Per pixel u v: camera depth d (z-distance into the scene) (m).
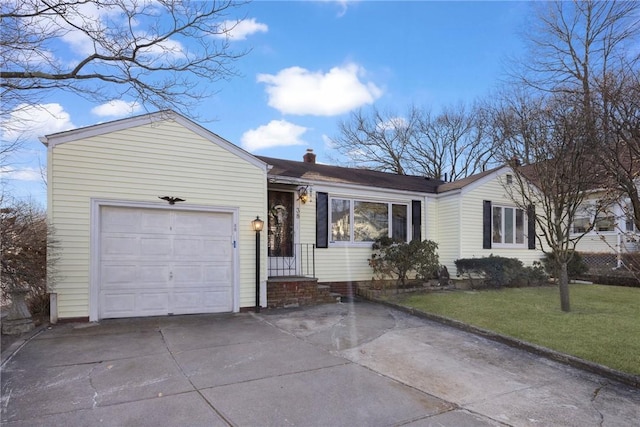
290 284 9.41
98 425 3.38
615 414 3.83
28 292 6.85
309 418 3.58
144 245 7.91
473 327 6.93
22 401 3.86
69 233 7.24
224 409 3.73
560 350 5.62
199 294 8.31
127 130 7.75
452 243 12.52
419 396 4.15
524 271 12.22
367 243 11.76
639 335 6.36
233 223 8.69
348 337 6.46
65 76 5.55
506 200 13.12
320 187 11.08
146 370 4.77
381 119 29.36
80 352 5.45
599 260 14.70
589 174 6.84
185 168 8.22
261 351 5.61
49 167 7.15
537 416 3.74
